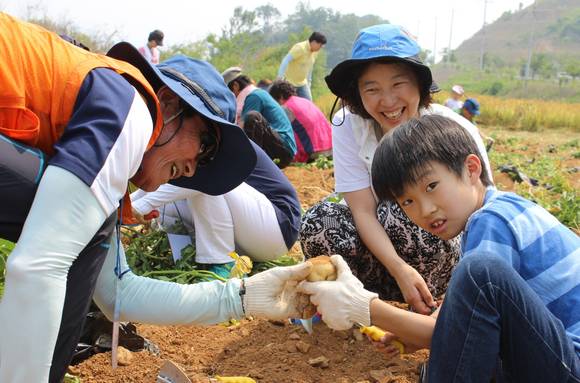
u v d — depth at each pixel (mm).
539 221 2148
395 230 3150
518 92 53000
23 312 1784
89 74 1976
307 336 3184
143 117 1986
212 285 2459
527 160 11406
